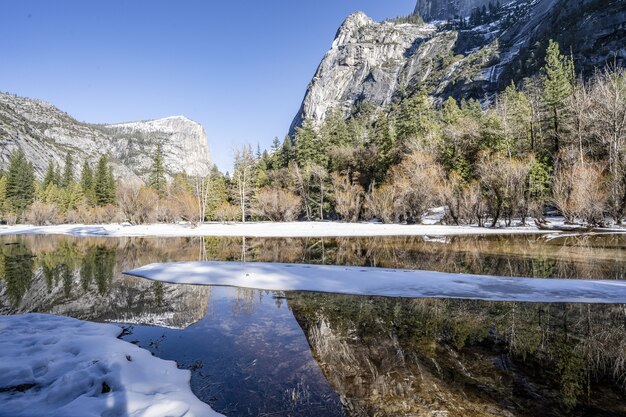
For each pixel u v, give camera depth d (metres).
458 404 3.18
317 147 50.72
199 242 20.94
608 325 5.43
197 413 2.90
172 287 8.47
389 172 37.00
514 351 4.46
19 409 2.81
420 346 4.63
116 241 22.48
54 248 18.38
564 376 3.76
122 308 6.69
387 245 16.84
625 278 8.85
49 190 64.81
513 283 8.13
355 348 4.59
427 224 30.27
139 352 4.25
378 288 7.92
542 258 11.99
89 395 3.07
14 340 4.42
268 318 5.96
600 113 24.03
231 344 4.77
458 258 12.34
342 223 33.50
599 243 15.73
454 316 5.93
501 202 25.23
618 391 3.43
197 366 4.03
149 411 2.85
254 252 15.59
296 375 3.79
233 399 3.25
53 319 5.60
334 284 8.34
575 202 21.73
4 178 64.62
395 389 3.47
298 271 9.77
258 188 49.47
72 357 3.92
